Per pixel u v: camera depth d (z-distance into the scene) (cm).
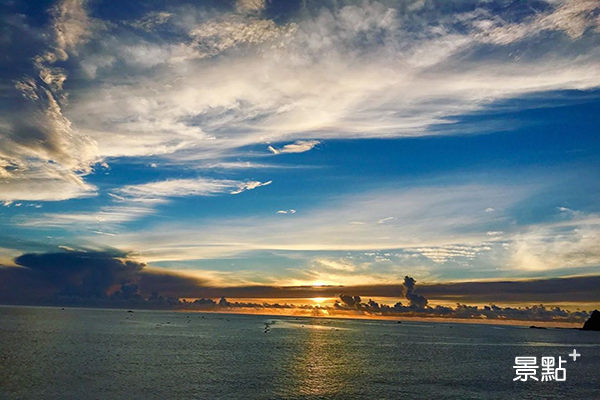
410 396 6331
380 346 14625
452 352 12962
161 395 5903
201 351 11325
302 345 14288
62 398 5606
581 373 8938
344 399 6047
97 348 11069
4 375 6894
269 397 6044
